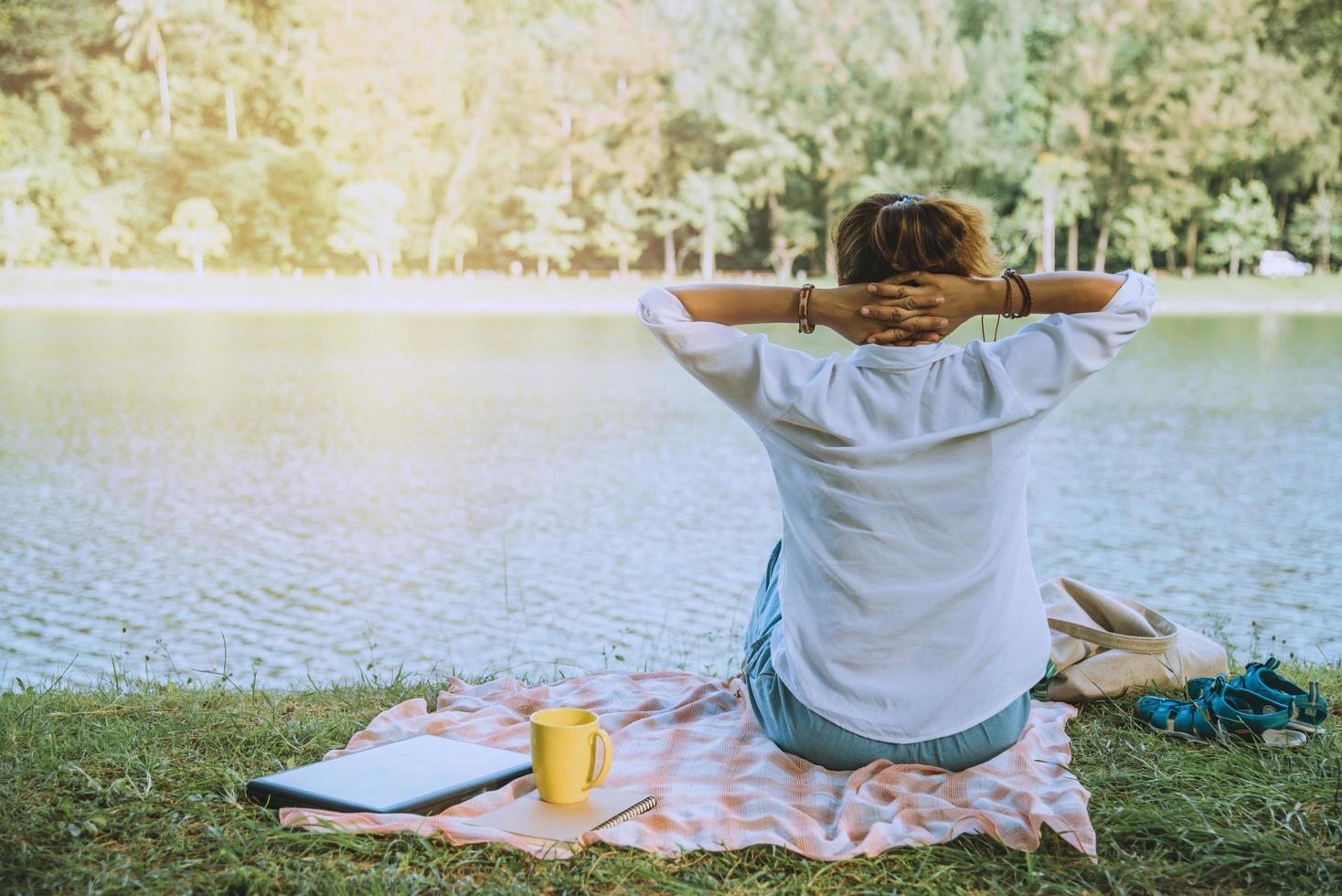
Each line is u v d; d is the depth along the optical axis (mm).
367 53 60281
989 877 1874
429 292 56094
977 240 2164
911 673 2160
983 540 2127
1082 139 58375
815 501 2139
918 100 58562
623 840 1942
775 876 1867
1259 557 9852
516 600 8273
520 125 62875
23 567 9289
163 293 52750
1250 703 2541
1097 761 2426
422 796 2074
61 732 2631
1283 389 23703
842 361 2158
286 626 7602
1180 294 55656
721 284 2221
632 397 22344
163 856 1908
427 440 16859
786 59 60781
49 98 60000
